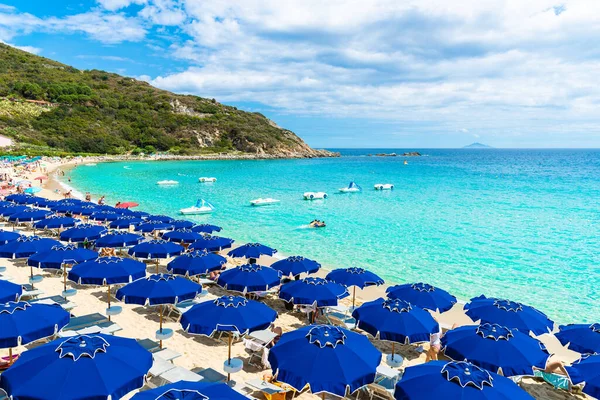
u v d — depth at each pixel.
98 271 10.72
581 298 15.50
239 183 59.09
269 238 24.56
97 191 46.91
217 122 144.50
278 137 154.12
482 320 9.52
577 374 7.37
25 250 13.31
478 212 34.22
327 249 22.09
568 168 104.69
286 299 10.45
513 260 20.19
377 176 74.75
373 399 8.65
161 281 9.72
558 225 28.72
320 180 65.00
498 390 5.63
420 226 28.20
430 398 5.56
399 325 8.27
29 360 5.84
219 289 15.32
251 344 10.01
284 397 8.31
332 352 6.54
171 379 8.45
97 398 5.38
